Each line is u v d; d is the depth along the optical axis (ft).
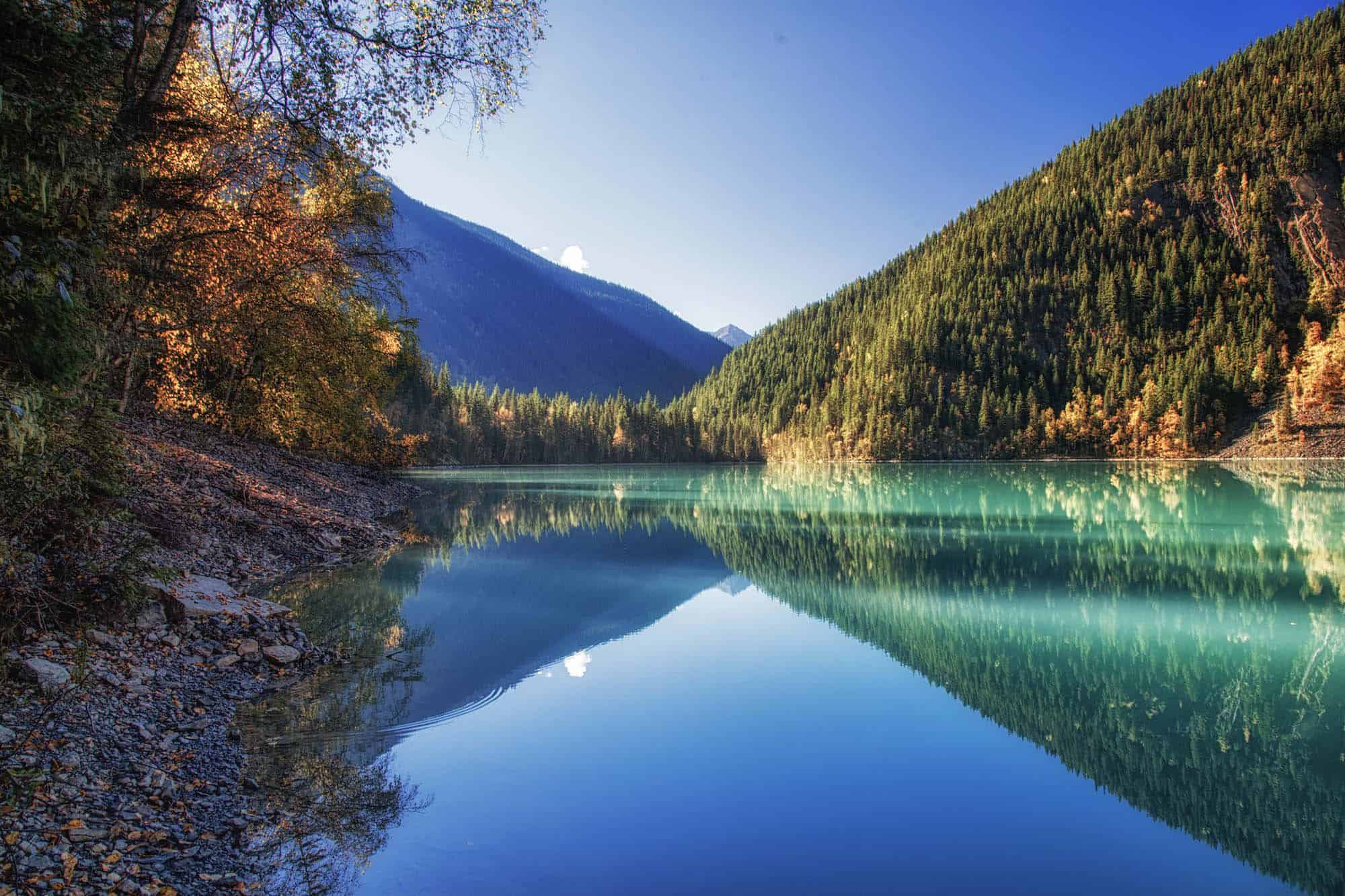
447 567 51.75
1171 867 15.40
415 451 132.05
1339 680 28.99
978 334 516.32
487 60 32.19
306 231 50.98
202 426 72.38
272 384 76.38
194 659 24.82
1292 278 489.67
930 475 246.47
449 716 23.09
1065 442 391.86
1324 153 541.34
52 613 22.09
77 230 17.54
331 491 83.41
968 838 16.39
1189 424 351.87
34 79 16.31
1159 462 321.73
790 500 130.11
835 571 54.60
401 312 84.84
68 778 15.12
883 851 15.65
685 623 37.42
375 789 17.79
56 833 13.10
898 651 32.71
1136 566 56.90
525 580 48.08
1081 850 16.05
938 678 28.73
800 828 16.65
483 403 398.62
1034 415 412.98
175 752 18.06
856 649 32.99
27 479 19.43
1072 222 616.80
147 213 32.53
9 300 14.99
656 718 23.57
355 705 23.50
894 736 22.56
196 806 15.67
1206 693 27.66
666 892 13.67
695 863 14.89
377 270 58.29
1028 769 20.39
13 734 16.17
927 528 84.02
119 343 32.30
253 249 45.09
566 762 19.95
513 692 25.75
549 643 32.81
